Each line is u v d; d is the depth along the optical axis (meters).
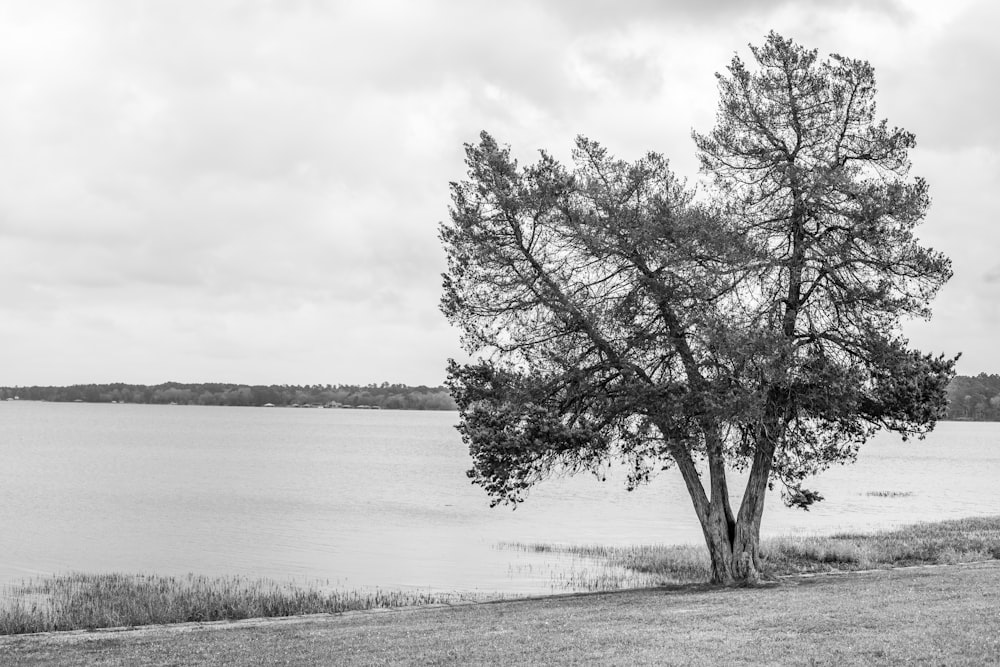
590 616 19.03
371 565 38.03
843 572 28.17
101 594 29.09
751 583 24.58
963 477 103.56
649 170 25.80
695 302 23.64
